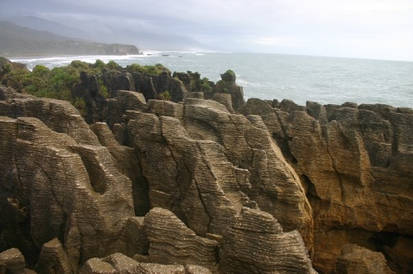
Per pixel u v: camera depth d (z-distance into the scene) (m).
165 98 51.22
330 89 153.38
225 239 17.66
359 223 32.31
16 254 18.69
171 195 25.47
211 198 22.78
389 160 33.50
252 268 16.78
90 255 20.78
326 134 33.03
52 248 20.00
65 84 59.50
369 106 39.94
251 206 22.94
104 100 46.94
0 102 28.92
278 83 168.75
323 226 32.88
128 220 20.70
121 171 27.58
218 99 41.09
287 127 34.44
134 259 18.55
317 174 32.94
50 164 21.30
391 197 31.80
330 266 32.31
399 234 32.31
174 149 25.66
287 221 27.09
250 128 29.03
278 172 27.34
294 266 16.27
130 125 29.59
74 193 20.66
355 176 32.22
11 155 22.97
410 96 133.62
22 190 22.50
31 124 22.80
